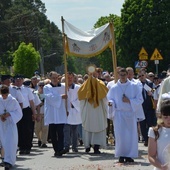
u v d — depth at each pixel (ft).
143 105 71.46
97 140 63.67
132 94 54.49
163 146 26.73
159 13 236.84
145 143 71.31
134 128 54.54
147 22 237.04
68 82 65.05
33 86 81.97
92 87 63.67
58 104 62.75
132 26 239.09
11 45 352.28
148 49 239.09
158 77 79.56
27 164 56.49
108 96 55.21
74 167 52.47
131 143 54.39
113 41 65.46
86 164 54.29
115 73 65.46
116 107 54.60
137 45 239.09
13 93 64.08
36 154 65.82
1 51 346.74
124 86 54.65
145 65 123.75
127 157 54.39
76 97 65.10
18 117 54.75
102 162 55.42
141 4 237.86
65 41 65.41
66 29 65.92
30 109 66.85
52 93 63.41
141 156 59.52
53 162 57.06
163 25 235.20
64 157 60.95
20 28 355.36
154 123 71.51
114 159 57.62
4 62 336.90
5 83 63.82
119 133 54.39
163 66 238.68
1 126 54.39
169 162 25.22
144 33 236.22
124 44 243.81
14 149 54.08
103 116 63.93
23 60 282.56
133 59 242.17
